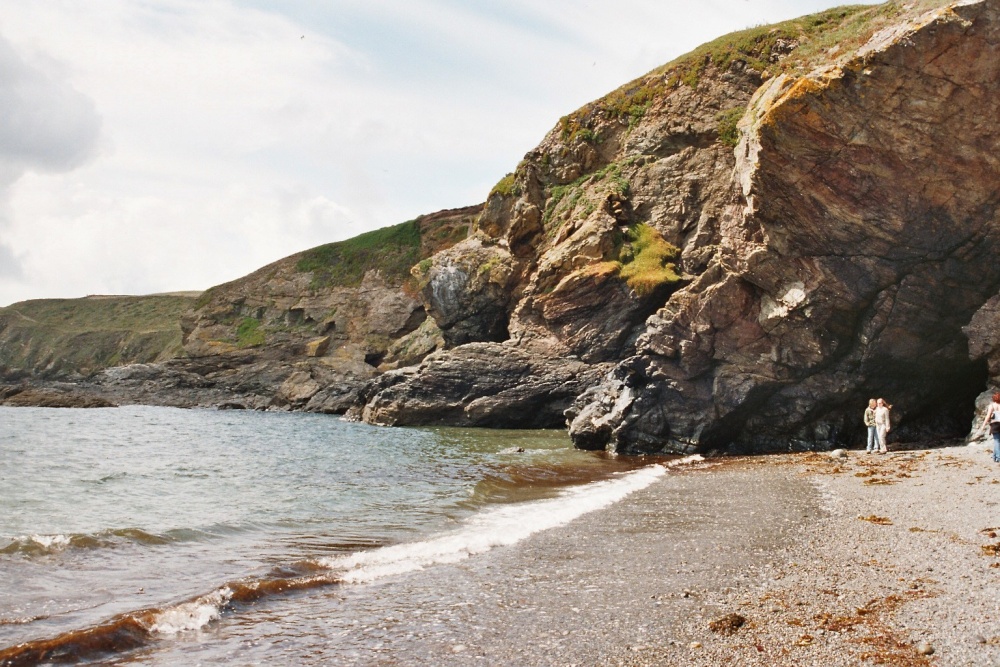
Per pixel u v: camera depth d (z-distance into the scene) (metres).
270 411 78.81
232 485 23.36
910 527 13.62
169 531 15.30
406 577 11.69
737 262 30.44
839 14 47.97
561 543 13.94
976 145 24.34
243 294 96.62
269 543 14.62
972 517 14.02
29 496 20.50
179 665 8.13
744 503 17.67
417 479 24.61
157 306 138.62
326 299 91.38
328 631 9.17
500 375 48.09
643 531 14.83
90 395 84.50
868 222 26.66
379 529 16.09
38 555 12.97
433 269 58.84
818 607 9.30
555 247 49.56
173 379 88.06
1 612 9.73
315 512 18.33
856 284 27.78
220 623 9.51
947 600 9.21
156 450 35.03
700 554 12.55
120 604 10.25
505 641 8.69
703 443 31.98
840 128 25.78
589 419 34.88
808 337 29.25
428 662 8.13
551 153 55.81
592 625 9.11
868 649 7.84
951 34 23.36
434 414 50.38
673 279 43.88
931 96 24.31
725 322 31.17
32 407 80.69
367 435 43.84
